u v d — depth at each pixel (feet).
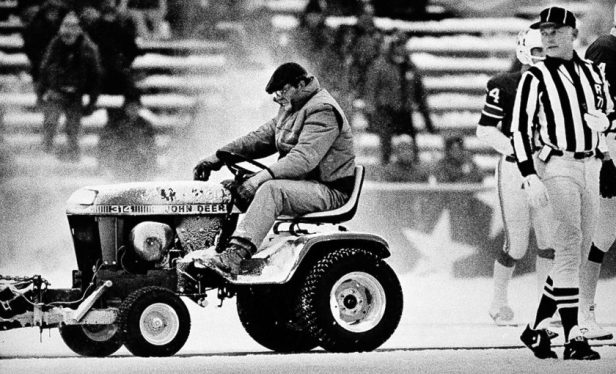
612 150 98.53
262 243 90.74
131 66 203.41
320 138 90.53
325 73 203.41
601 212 99.19
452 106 222.28
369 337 89.35
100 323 88.07
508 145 110.32
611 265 171.22
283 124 93.35
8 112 210.79
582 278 99.50
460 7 230.68
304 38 205.57
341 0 215.92
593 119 84.79
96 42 202.49
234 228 91.76
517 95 85.56
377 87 201.26
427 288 158.30
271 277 87.86
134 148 195.72
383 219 179.22
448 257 178.81
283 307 93.61
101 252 89.71
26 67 217.15
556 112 84.89
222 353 93.71
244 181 90.94
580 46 228.43
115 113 195.62
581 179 85.15
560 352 89.86
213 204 90.58
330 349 88.74
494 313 115.34
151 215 89.97
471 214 179.11
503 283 114.83
